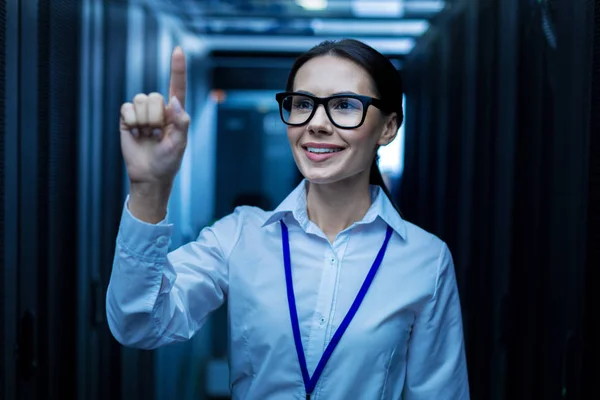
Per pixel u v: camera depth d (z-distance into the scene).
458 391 1.25
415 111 4.67
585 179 1.50
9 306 1.52
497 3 2.45
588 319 1.41
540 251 1.88
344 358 1.14
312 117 1.13
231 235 1.25
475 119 2.85
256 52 5.89
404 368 1.22
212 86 6.22
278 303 1.18
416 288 1.19
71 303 2.12
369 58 1.16
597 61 1.37
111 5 2.78
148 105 0.91
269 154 6.76
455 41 3.38
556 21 1.75
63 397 2.01
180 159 0.97
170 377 4.01
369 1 4.52
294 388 1.15
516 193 2.17
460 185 3.14
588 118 1.48
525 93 2.07
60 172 1.99
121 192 2.88
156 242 0.99
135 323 1.03
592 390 1.38
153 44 3.93
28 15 1.67
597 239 1.37
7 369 1.50
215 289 1.22
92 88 2.43
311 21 4.95
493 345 2.39
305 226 1.21
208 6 4.78
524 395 2.02
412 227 1.28
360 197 1.26
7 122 1.50
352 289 1.18
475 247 2.75
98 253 2.50
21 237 1.61
